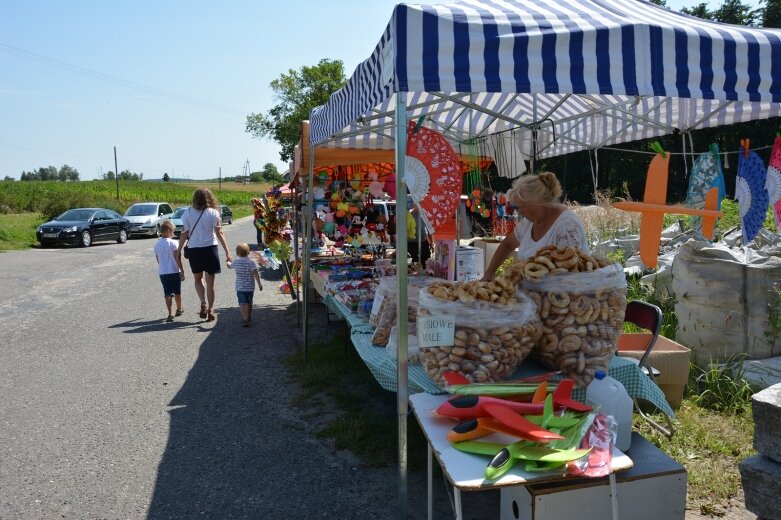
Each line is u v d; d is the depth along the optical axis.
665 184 3.32
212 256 7.38
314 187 5.79
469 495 3.15
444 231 4.11
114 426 4.16
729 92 2.59
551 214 3.20
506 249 3.68
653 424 3.75
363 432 3.91
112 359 5.80
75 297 9.22
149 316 7.77
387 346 3.25
